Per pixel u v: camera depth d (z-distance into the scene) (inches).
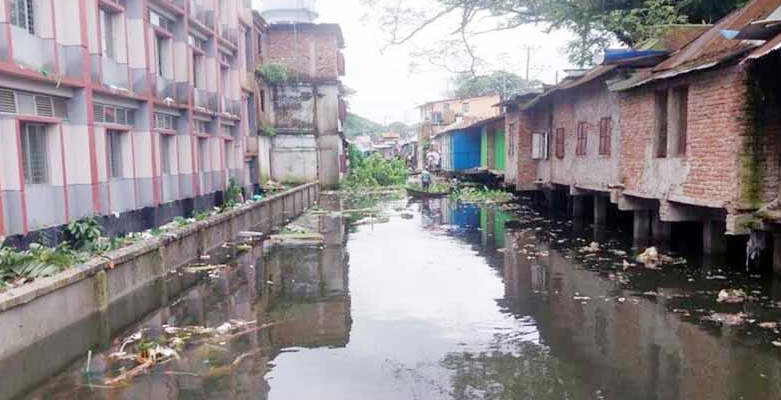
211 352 311.4
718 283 401.4
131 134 594.9
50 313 317.1
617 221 706.2
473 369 276.7
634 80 486.9
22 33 428.5
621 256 512.1
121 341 338.0
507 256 548.1
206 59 847.1
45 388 271.0
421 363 287.4
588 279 438.0
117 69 573.3
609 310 357.7
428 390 255.4
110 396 259.3
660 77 436.1
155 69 650.2
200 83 836.6
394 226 797.2
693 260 474.3
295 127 1433.3
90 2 506.3
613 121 577.3
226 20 967.6
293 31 1424.7
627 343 300.4
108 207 526.3
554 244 599.5
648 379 255.9
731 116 381.7
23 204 414.9
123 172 589.3
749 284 394.9
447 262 533.0
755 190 379.9
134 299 418.6
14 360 284.7
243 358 301.6
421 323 351.6
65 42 481.7
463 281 454.3
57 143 466.3
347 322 358.9
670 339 302.2
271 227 826.2
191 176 736.3
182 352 312.5
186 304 414.0
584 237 631.8
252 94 1146.7
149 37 626.5
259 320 370.0
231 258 579.5
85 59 489.4
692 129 426.9
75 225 449.7
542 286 426.0
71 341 335.6
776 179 379.6
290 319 369.4
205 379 274.8
